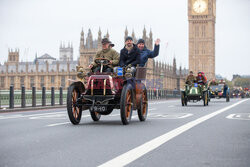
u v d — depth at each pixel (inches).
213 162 179.0
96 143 240.4
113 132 303.9
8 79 5846.5
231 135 285.6
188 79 902.4
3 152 205.6
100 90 376.5
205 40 6156.5
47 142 244.5
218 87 1378.0
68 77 5575.8
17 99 884.6
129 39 411.5
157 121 418.9
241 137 273.6
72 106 366.9
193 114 548.4
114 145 232.1
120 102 364.5
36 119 445.4
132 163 175.9
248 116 503.2
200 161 181.5
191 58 6190.9
